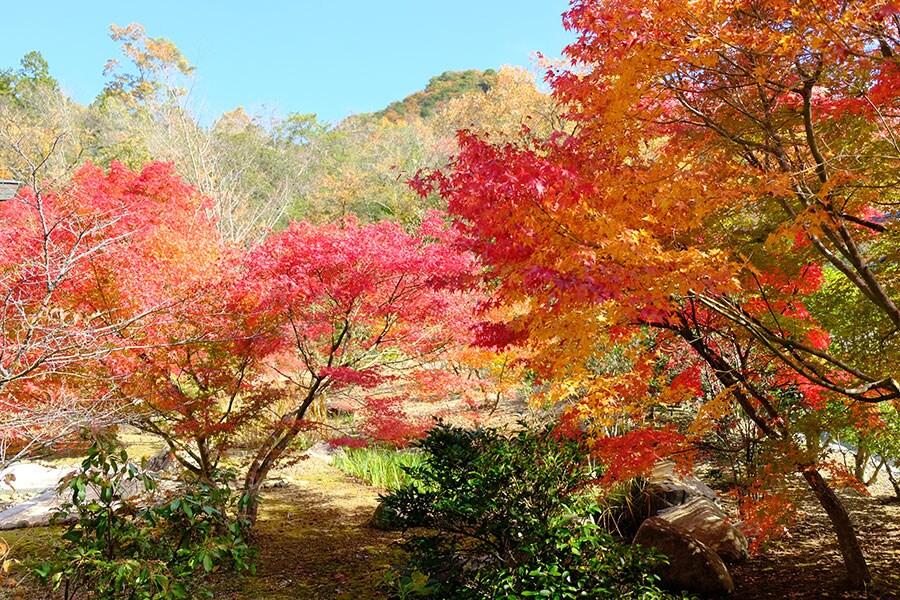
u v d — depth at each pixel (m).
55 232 6.43
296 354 7.99
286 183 31.12
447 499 5.21
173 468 10.05
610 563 4.93
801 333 5.44
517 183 3.84
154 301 6.24
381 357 8.74
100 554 3.98
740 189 4.55
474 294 8.70
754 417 6.08
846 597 5.64
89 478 4.17
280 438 8.00
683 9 3.89
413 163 30.62
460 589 4.93
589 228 3.95
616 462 5.74
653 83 4.37
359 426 7.95
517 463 5.26
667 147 5.18
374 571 6.73
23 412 4.76
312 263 6.88
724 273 3.78
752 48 4.07
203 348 7.08
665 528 6.36
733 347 7.08
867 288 4.67
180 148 24.55
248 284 6.67
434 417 6.38
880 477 9.80
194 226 9.53
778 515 5.36
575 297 3.88
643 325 5.66
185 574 4.05
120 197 9.55
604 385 6.09
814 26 3.79
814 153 4.40
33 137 22.39
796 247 5.19
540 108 22.88
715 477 9.12
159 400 6.79
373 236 7.51
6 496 9.30
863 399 4.53
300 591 6.23
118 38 24.62
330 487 10.57
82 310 6.36
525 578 4.68
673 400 6.21
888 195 4.75
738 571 6.50
